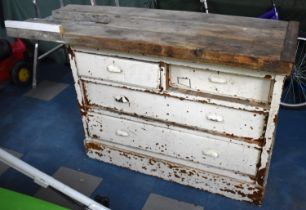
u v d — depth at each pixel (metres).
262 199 1.56
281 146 1.96
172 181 1.72
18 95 2.62
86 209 1.15
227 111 1.38
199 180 1.63
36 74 2.71
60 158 1.95
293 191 1.66
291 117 2.21
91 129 1.80
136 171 1.80
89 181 1.78
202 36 1.36
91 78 1.59
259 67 1.18
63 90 2.66
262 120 1.34
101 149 1.83
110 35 1.42
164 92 1.45
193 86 1.41
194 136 1.52
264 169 1.45
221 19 1.55
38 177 1.20
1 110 2.44
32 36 1.54
